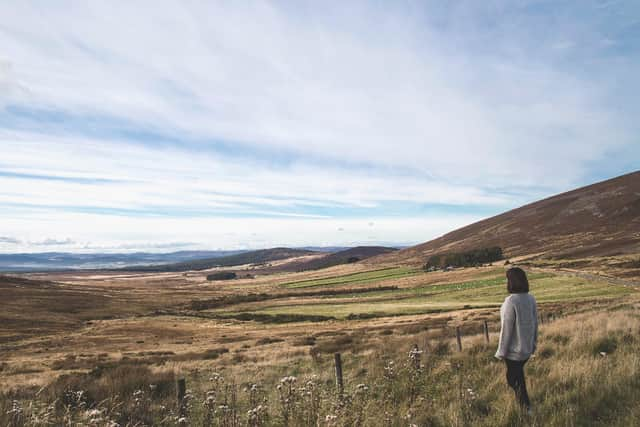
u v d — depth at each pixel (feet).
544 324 53.31
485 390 20.59
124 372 43.27
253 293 485.15
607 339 30.96
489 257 547.08
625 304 93.25
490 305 216.95
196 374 53.16
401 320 182.60
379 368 35.76
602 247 467.11
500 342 17.58
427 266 582.76
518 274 17.70
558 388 19.61
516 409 16.57
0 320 299.79
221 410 20.61
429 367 29.84
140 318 330.95
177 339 205.46
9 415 22.49
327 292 421.18
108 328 270.46
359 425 16.07
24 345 205.77
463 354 34.73
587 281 242.37
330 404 18.65
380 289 405.80
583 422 15.29
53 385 38.88
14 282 509.35
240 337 181.88
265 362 65.92
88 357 137.28
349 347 77.05
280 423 17.66
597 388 18.19
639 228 530.27
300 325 224.12
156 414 26.07
